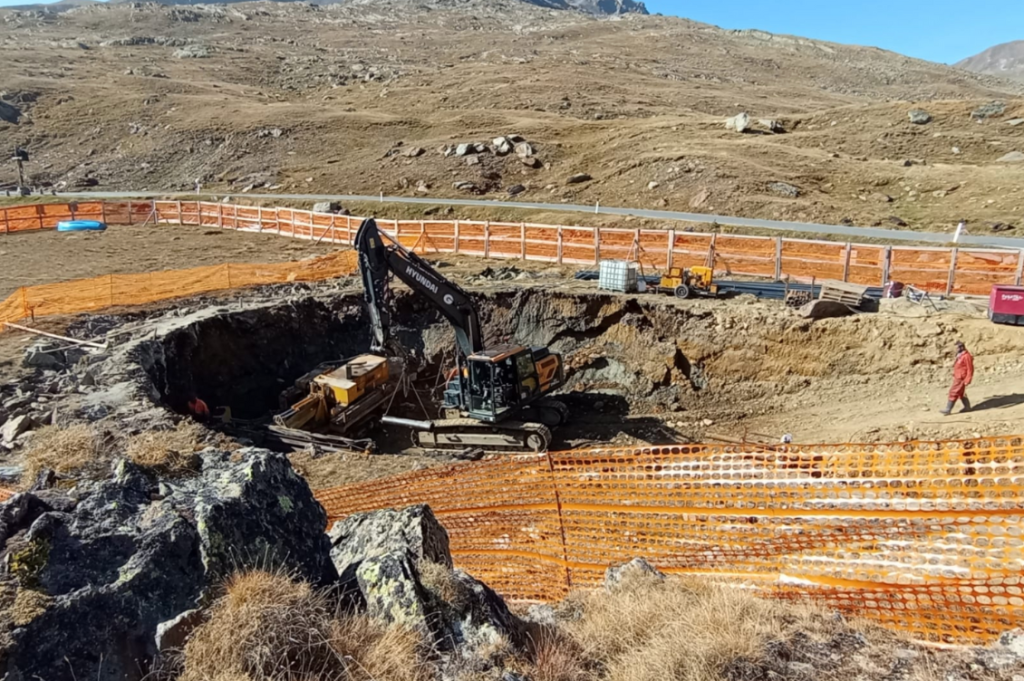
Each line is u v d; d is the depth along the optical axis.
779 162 41.28
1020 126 45.44
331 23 182.88
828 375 20.66
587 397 23.45
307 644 5.01
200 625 5.16
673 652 5.53
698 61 141.12
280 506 6.45
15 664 4.62
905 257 23.17
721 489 9.73
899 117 50.16
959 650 5.66
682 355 23.03
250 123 65.75
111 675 4.86
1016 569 6.74
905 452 8.79
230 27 167.00
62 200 49.16
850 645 5.79
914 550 7.39
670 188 39.94
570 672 5.40
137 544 5.60
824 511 8.62
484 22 195.62
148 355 19.33
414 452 20.22
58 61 103.88
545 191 44.50
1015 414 14.45
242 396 23.23
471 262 31.50
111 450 9.38
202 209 43.03
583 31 171.38
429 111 75.62
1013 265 21.27
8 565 5.20
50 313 23.14
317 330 25.89
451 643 5.39
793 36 184.88
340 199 44.84
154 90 85.62
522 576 8.84
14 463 11.77
